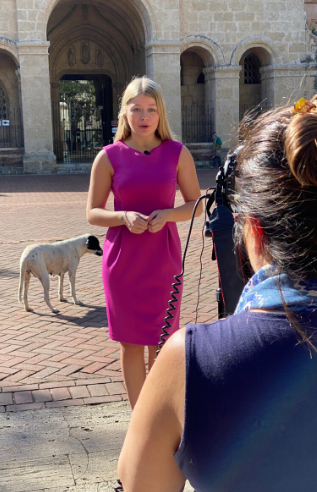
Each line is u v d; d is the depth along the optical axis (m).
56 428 3.60
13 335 5.52
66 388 4.23
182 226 11.95
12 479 3.03
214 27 28.58
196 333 0.96
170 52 27.70
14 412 3.84
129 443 1.03
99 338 5.39
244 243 1.04
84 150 36.25
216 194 1.54
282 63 29.52
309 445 0.85
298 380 0.85
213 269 8.16
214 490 0.92
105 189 3.21
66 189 20.53
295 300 0.88
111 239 3.21
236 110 29.22
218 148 28.81
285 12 29.22
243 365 0.88
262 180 0.90
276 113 0.97
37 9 26.59
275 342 0.88
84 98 48.34
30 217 13.68
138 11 28.03
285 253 0.89
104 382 4.34
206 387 0.90
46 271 6.23
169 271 3.15
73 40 32.75
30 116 27.44
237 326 0.93
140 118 3.11
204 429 0.90
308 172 0.84
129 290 3.12
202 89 31.47
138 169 3.12
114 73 33.72
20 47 26.69
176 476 1.01
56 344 5.23
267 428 0.86
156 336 3.12
